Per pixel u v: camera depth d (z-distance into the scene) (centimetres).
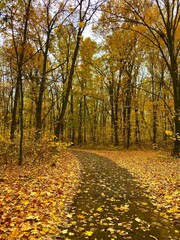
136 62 2952
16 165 1324
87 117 3953
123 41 2712
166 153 2192
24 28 1305
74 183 962
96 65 2948
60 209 666
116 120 3197
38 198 728
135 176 1123
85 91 3127
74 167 1366
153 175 1115
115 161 1691
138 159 1791
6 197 718
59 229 543
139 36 2523
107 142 3600
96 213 643
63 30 2014
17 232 499
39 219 575
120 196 802
